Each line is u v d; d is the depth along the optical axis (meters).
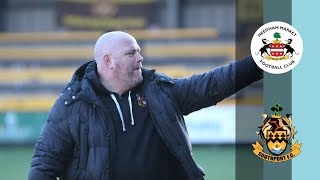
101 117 10.71
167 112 10.87
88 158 10.69
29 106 50.88
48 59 58.19
